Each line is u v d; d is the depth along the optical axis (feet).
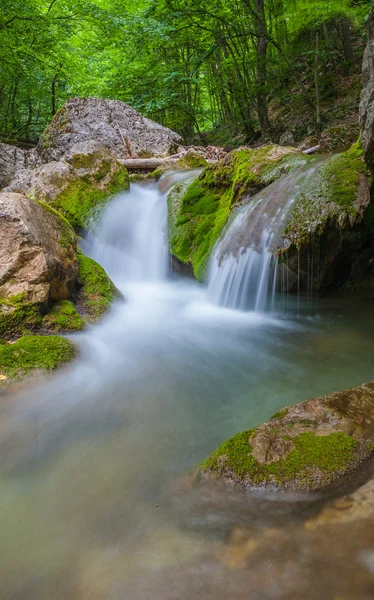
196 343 13.25
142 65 47.55
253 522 5.40
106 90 50.37
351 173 14.61
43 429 8.32
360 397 7.77
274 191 16.87
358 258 16.99
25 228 12.75
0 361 10.24
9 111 55.01
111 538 5.38
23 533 5.58
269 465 6.14
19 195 14.11
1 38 38.70
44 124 58.34
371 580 4.36
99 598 4.49
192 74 42.91
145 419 8.69
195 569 4.73
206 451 7.41
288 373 10.75
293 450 6.35
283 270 15.19
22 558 5.15
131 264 22.76
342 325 14.07
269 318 15.49
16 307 12.10
